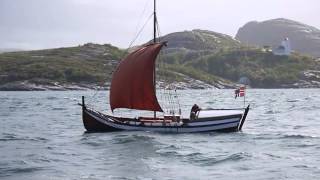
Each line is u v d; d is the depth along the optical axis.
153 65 48.75
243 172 27.61
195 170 28.31
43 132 53.59
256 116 78.69
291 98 165.50
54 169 28.56
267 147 39.03
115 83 49.00
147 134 46.72
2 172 27.59
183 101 141.75
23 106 117.06
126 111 100.31
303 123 64.62
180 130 47.50
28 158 33.09
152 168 28.98
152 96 48.66
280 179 25.56
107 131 48.88
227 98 167.38
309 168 28.66
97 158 33.16
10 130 56.28
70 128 58.81
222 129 47.97
